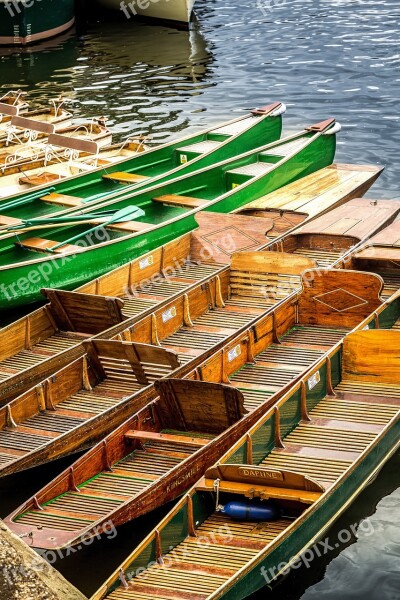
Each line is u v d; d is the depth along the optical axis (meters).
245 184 22.45
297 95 32.34
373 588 12.65
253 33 40.22
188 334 17.91
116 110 31.88
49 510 13.19
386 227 20.89
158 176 23.02
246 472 12.80
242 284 19.17
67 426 15.18
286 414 14.63
